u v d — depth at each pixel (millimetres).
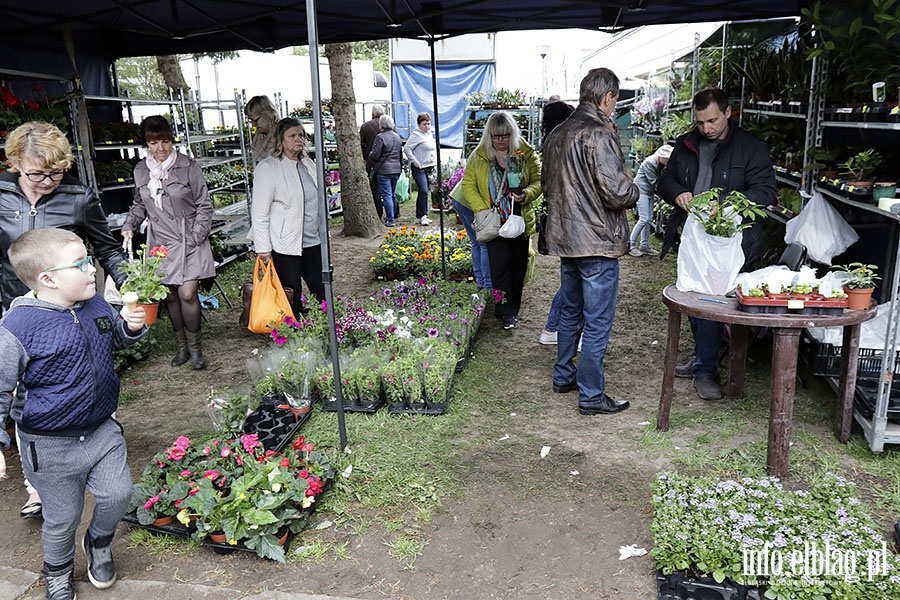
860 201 3617
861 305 3086
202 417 4199
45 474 2277
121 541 2877
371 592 2514
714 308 3166
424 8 5426
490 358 5020
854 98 4121
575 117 3654
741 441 3562
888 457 3281
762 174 3893
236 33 5887
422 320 4918
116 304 3170
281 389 4086
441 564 2668
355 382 4020
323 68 17141
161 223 4734
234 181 9211
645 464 3389
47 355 2158
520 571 2611
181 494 2836
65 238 2188
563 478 3283
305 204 5160
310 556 2740
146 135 4590
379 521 2971
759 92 5512
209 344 5625
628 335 5473
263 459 3086
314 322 4719
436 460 3484
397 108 18078
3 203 2824
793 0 5172
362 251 9180
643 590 2480
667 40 9555
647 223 8297
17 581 2623
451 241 8172
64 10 5551
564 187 3648
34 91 6035
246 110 5625
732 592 2324
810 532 2422
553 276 7590
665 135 8367
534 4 5324
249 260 8492
